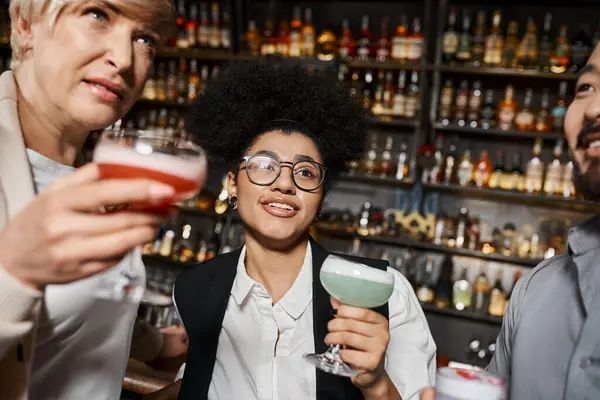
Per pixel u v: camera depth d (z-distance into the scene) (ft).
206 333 4.52
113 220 2.10
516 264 12.29
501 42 11.64
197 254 13.32
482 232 12.44
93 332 3.70
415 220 12.17
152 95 13.38
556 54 11.48
